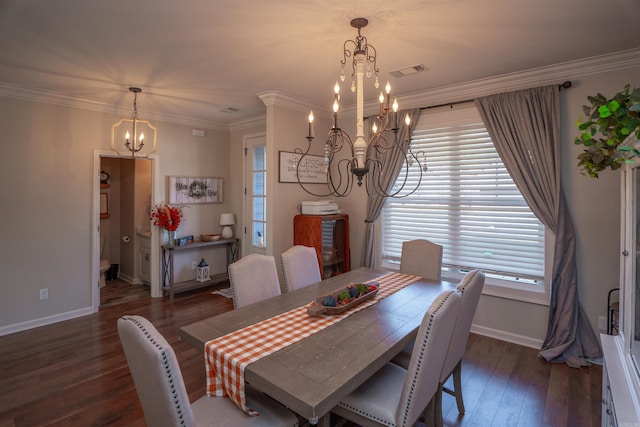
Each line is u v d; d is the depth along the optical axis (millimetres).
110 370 2783
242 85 3465
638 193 1514
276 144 3838
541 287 3184
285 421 1557
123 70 3039
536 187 3053
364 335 1778
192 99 3945
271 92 3660
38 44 2510
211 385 1659
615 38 2426
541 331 3156
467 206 3561
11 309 3527
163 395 1173
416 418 1568
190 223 5047
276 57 2758
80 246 3988
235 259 5441
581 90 2914
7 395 2432
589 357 2873
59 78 3229
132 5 1994
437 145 3719
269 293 2551
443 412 2266
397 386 1765
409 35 2381
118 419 2180
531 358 2986
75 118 3918
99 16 2117
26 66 2932
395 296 2422
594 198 2875
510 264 3326
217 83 3395
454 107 3588
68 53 2672
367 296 2309
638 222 1509
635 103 1119
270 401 1685
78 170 3949
